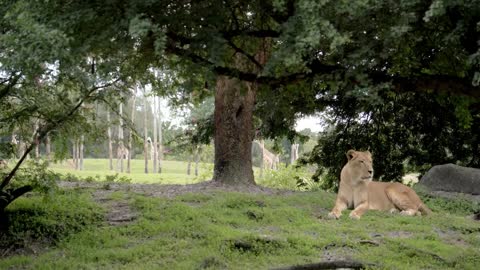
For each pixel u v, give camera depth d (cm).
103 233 895
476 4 510
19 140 889
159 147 5162
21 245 829
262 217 1059
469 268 756
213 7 627
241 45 790
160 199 1173
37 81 788
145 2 536
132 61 859
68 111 850
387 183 1251
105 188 1358
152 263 744
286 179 2247
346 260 755
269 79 707
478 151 1934
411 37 618
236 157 1438
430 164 2044
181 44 656
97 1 555
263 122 1953
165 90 977
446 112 1786
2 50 584
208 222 978
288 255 801
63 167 4109
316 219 1088
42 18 525
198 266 725
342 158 1983
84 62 712
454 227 1047
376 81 661
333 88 634
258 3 655
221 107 1447
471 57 519
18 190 869
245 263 757
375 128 1964
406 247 855
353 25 584
